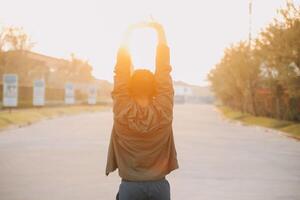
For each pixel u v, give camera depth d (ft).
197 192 37.19
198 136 96.37
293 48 106.01
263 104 167.53
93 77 351.05
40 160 55.01
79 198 34.06
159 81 12.92
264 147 75.77
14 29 195.11
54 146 71.67
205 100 590.55
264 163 55.62
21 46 197.77
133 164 12.89
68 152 63.72
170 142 13.19
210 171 48.39
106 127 120.57
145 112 12.52
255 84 175.11
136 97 13.05
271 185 40.75
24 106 185.57
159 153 13.01
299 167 52.37
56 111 196.13
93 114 219.41
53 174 44.73
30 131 103.91
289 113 131.34
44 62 259.39
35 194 35.29
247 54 179.63
